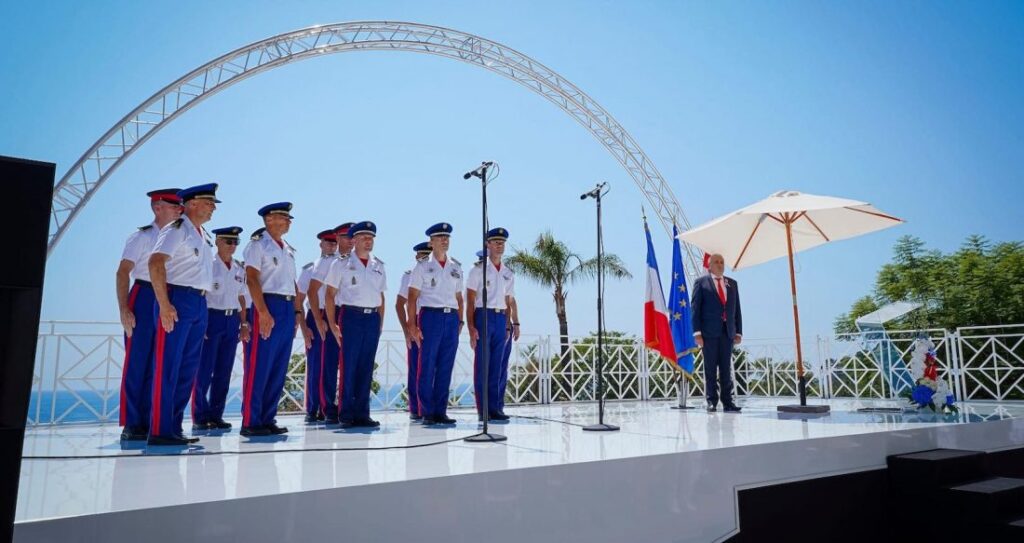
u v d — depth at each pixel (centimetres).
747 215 851
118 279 496
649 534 382
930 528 489
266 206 565
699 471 412
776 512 447
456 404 981
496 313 704
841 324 3055
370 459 382
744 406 898
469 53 1527
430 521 311
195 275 481
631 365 1149
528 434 537
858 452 505
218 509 264
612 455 391
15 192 209
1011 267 2589
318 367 725
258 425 538
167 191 525
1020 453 627
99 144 1214
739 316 837
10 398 208
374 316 628
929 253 2914
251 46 1307
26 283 207
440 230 661
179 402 493
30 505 257
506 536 330
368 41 1420
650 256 838
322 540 282
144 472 338
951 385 962
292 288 571
